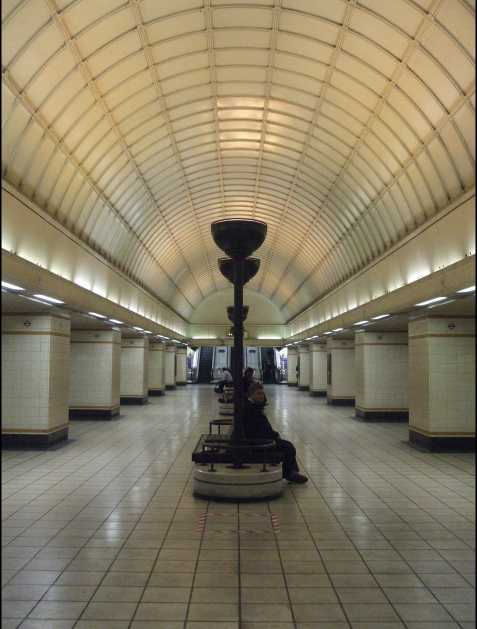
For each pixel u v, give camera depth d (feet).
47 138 31.24
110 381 57.82
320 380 96.63
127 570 16.70
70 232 39.42
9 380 38.88
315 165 49.49
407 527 21.17
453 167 31.12
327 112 39.68
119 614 13.79
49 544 18.99
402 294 37.29
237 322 27.45
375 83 33.22
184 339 119.34
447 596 14.92
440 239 33.83
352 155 42.80
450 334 39.01
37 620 13.44
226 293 141.59
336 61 33.42
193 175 56.65
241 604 14.40
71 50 27.91
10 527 20.97
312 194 56.90
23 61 25.61
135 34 30.40
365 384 57.62
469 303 34.14
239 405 27.30
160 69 34.91
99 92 33.14
